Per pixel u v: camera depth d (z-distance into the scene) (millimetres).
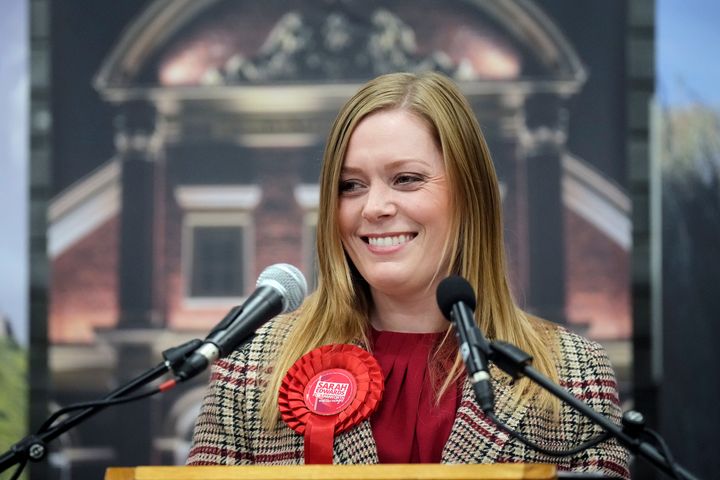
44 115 18453
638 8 18141
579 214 17953
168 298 18156
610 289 17891
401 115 7988
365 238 8086
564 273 17891
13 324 18141
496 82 18172
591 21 18172
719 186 17844
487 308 8195
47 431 6133
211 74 18469
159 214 18297
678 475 5789
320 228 8281
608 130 18031
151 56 18531
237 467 5988
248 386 8148
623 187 17984
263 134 18359
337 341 8242
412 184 7934
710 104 17969
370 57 18391
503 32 18250
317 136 18312
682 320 17828
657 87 18031
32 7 18594
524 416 7707
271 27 18500
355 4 18469
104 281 18203
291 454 7828
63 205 18344
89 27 18578
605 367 8164
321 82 18375
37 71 18516
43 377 18047
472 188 8070
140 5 18625
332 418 7758
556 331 8406
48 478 17734
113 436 17875
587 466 7734
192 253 18203
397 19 18391
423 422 7789
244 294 18141
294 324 8508
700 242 17812
